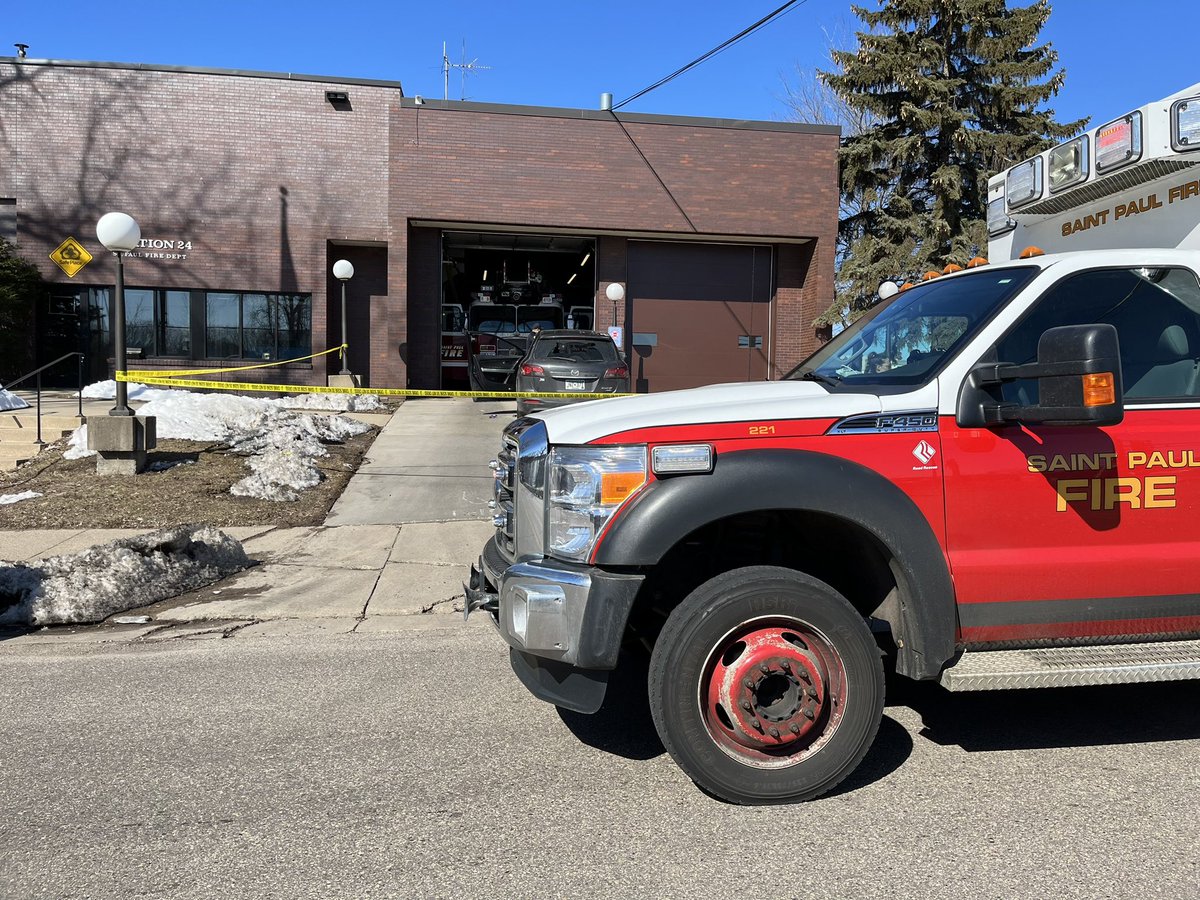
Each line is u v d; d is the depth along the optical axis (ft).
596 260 68.80
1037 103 76.54
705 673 10.43
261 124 64.80
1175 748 12.48
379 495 33.06
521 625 10.75
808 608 10.41
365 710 14.33
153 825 10.34
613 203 65.77
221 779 11.63
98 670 16.56
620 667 16.53
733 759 10.49
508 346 63.98
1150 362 11.74
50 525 28.19
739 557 12.38
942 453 10.86
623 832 10.12
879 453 10.77
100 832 10.18
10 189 62.54
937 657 10.75
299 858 9.58
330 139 65.46
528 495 11.63
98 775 11.78
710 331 71.10
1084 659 11.06
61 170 62.90
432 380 68.28
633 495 10.54
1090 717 13.67
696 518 10.25
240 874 9.26
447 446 42.16
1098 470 11.18
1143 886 8.91
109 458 32.89
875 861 9.42
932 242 73.20
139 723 13.75
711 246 70.79
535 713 14.15
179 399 42.91
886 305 14.43
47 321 63.98
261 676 16.17
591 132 65.26
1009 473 10.97
